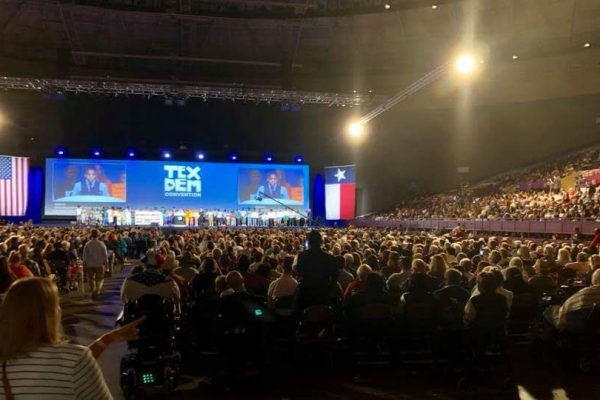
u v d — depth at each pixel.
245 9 34.81
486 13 35.78
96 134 39.03
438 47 38.31
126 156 38.53
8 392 2.36
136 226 34.75
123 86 29.56
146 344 6.79
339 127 41.84
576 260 11.81
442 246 13.15
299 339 7.45
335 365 8.00
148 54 37.00
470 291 8.72
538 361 8.23
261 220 38.22
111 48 36.53
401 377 7.44
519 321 8.65
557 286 9.44
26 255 11.19
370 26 37.22
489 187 37.00
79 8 32.22
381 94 33.56
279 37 37.09
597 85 34.19
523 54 36.66
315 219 39.91
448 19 36.47
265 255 10.90
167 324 6.90
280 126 41.84
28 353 2.42
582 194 26.84
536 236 25.64
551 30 35.00
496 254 10.37
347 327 7.95
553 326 7.84
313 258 7.55
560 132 36.53
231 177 39.31
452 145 40.88
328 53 39.56
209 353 8.60
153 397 6.67
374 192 42.50
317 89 39.97
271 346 7.93
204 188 38.91
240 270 8.67
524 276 9.30
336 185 38.12
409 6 34.34
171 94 31.11
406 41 38.47
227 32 36.53
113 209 36.00
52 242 15.98
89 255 14.64
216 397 6.64
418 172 42.00
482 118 39.62
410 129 41.75
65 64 35.66
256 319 6.86
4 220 34.38
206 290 8.47
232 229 30.28
